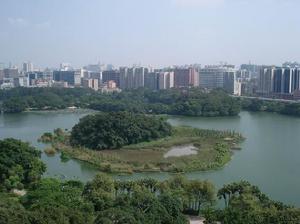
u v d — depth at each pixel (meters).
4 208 113.12
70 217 109.69
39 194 143.62
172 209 126.25
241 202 130.75
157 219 116.56
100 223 102.62
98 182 155.62
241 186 148.38
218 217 122.19
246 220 109.25
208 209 132.25
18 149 198.38
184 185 156.88
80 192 155.75
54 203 125.25
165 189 154.62
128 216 106.38
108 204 136.00
